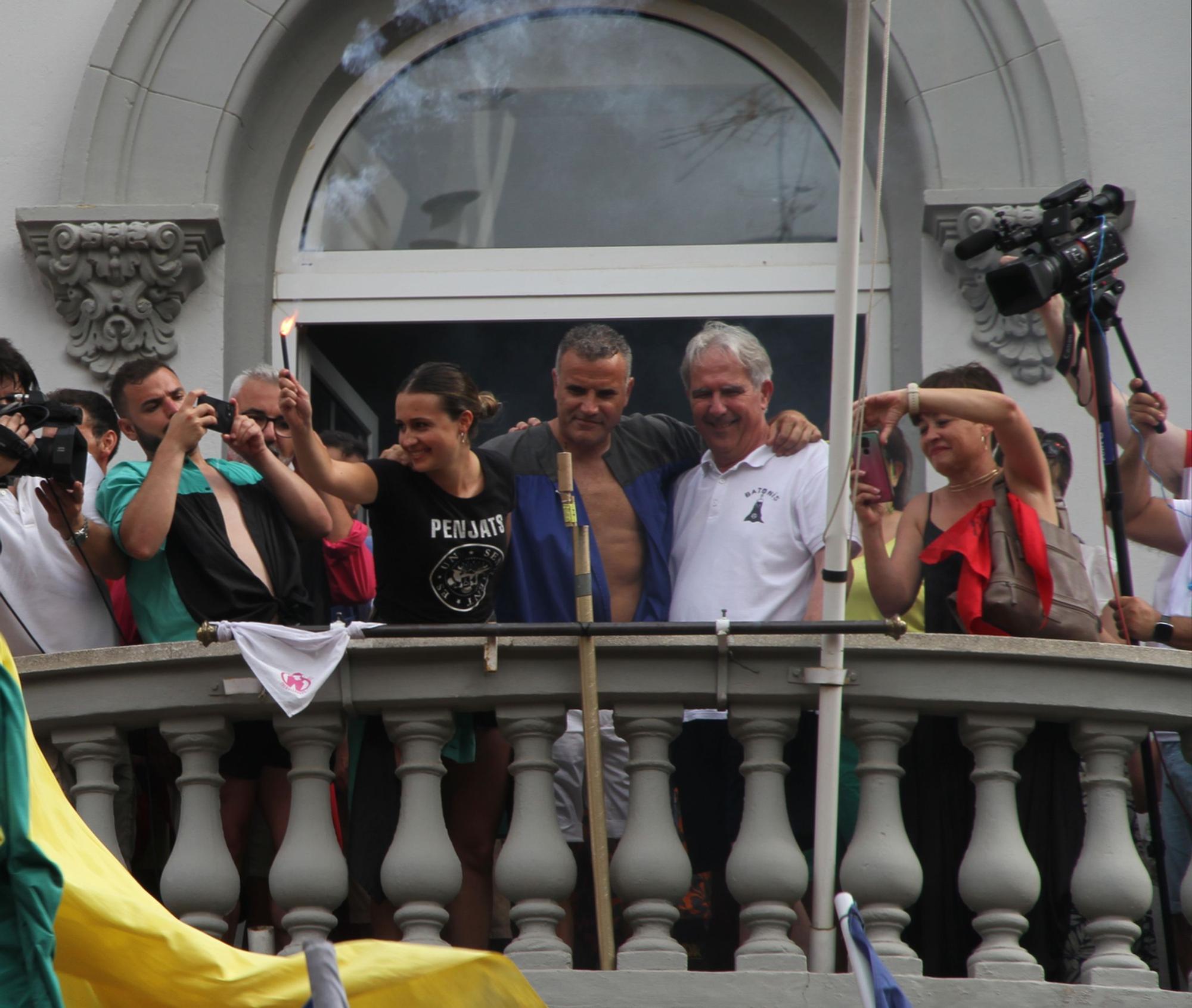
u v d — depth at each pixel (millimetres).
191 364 26625
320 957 13148
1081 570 19797
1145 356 26344
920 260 26844
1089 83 27141
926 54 27188
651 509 21859
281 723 19125
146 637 20281
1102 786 19125
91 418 22172
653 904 18734
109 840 19312
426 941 18672
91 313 26469
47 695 19391
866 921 18688
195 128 27094
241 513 20734
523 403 27938
